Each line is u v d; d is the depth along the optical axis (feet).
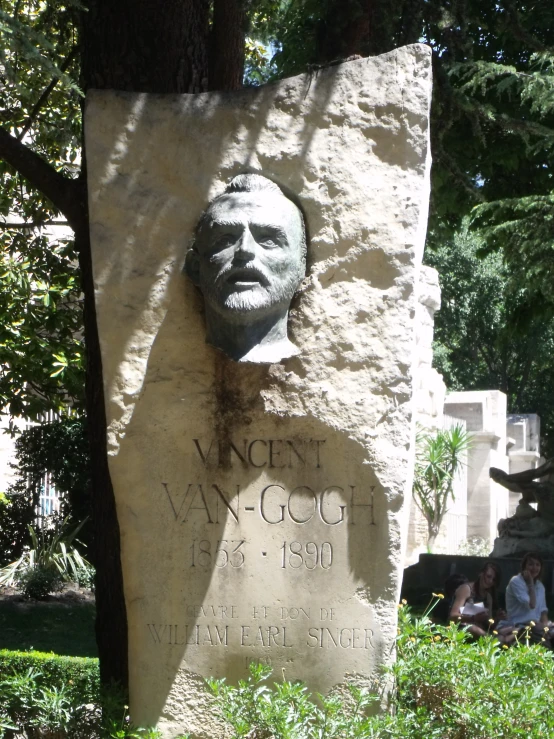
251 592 15.89
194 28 20.35
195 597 16.01
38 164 19.51
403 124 15.79
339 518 15.75
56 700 15.48
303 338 15.85
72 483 50.03
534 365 110.93
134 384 16.16
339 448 15.75
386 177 15.81
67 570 46.96
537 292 43.32
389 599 15.60
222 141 16.21
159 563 16.11
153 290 16.20
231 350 15.76
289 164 16.01
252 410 15.97
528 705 14.44
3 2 23.36
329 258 15.84
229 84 21.06
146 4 19.77
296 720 14.47
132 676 16.14
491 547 62.54
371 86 15.94
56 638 37.86
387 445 15.67
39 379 36.01
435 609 36.04
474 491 71.15
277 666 15.74
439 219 41.45
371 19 22.58
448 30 24.71
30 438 51.44
